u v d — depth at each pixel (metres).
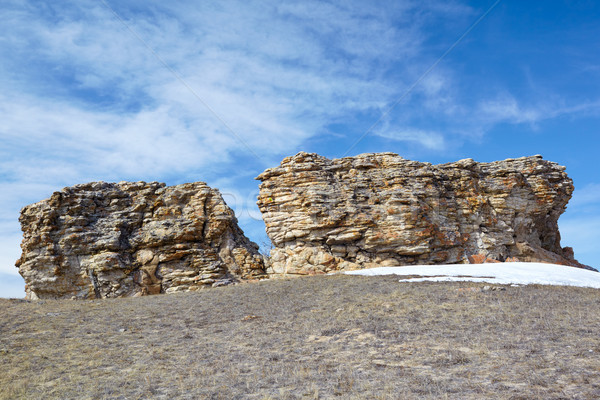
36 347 21.36
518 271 36.69
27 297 48.69
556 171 52.91
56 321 27.12
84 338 23.02
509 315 21.12
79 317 28.41
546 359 15.04
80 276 47.56
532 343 16.89
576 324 19.28
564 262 50.41
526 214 50.38
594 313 21.23
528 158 52.47
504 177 50.44
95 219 50.69
